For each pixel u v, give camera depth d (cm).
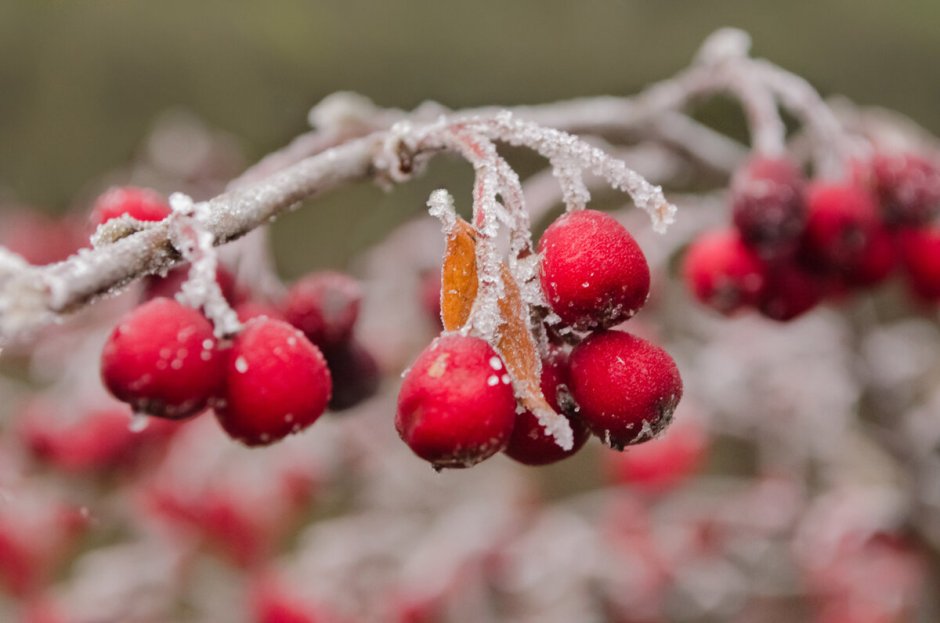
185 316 21
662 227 21
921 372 43
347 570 43
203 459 41
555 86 88
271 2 90
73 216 52
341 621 40
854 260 26
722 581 45
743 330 42
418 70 89
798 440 45
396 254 41
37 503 39
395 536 45
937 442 35
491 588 44
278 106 90
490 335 20
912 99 82
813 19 83
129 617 42
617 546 44
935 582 39
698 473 53
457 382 20
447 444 20
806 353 41
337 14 89
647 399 21
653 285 35
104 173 89
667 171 30
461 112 26
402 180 22
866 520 38
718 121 69
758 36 83
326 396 21
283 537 51
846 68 82
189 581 45
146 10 92
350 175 22
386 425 43
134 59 90
